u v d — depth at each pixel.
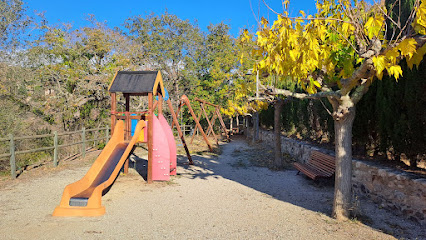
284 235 4.30
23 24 15.60
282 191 7.19
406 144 6.08
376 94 7.30
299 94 5.29
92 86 16.20
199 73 26.78
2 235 4.14
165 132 9.11
